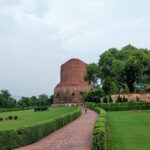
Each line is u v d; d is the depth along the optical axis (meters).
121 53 126.62
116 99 111.00
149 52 121.75
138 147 26.44
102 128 23.78
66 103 187.00
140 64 110.50
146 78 122.19
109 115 66.06
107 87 127.50
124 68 111.69
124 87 121.31
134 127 41.06
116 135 33.53
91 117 64.31
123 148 25.97
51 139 32.66
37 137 31.66
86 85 188.88
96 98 130.75
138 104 91.62
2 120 64.69
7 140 26.39
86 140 30.72
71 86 189.12
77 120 57.53
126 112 78.81
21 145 28.34
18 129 28.42
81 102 183.38
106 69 126.44
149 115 64.06
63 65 197.38
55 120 40.97
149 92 109.31
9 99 181.62
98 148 21.23
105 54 127.25
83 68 195.12
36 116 75.88
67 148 26.19
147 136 32.66
